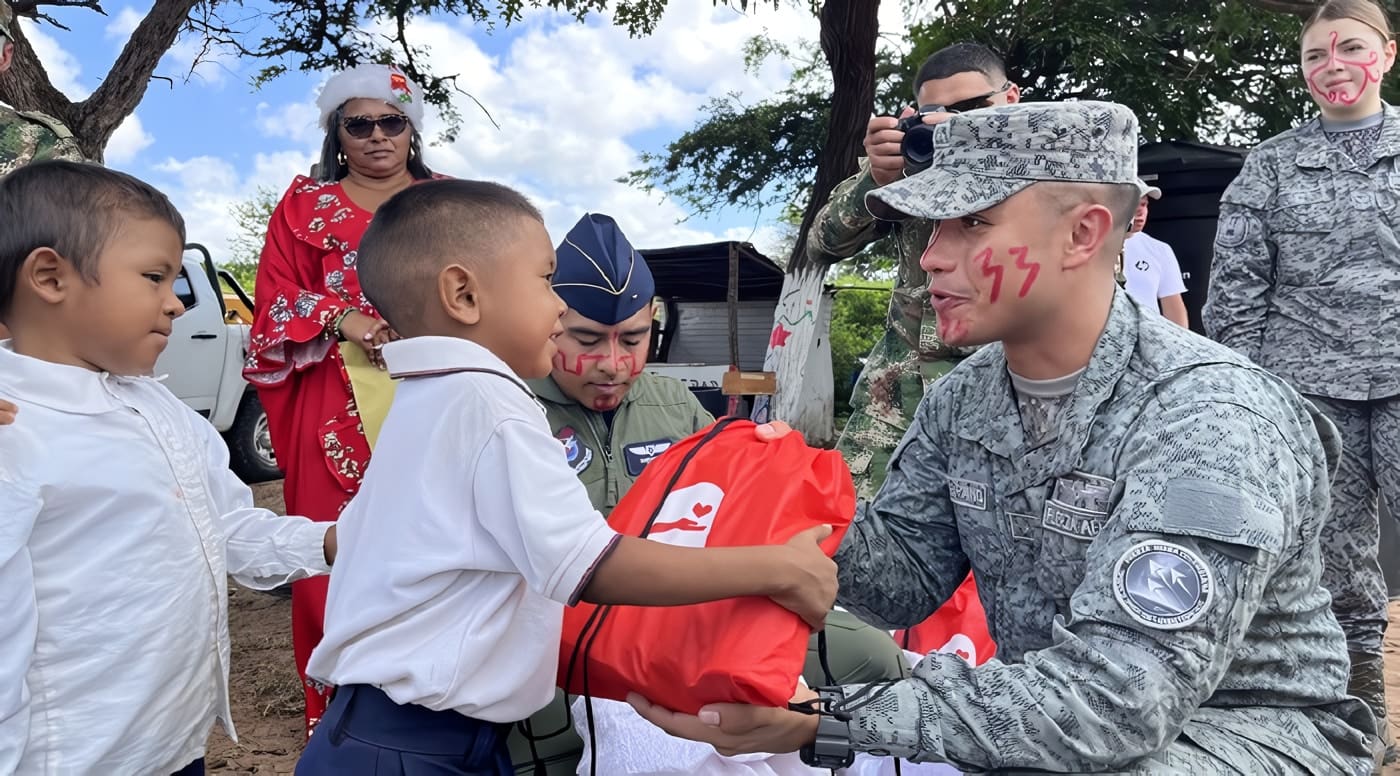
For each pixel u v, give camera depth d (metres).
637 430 2.60
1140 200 1.75
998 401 1.85
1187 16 14.02
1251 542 1.50
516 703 1.69
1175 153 6.12
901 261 3.38
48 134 3.08
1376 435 3.28
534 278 1.73
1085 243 1.68
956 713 1.56
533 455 1.60
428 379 1.68
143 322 1.84
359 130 3.34
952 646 2.50
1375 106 3.38
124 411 1.89
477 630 1.62
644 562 1.57
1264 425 1.60
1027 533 1.81
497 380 1.64
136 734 1.85
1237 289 3.52
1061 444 1.73
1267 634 1.71
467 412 1.62
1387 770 3.07
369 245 1.74
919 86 3.34
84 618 1.79
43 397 1.79
